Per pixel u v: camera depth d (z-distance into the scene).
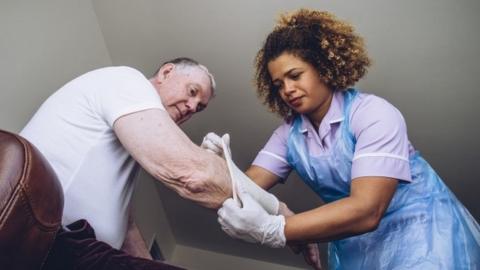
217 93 1.50
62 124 0.69
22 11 1.09
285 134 1.08
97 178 0.68
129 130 0.63
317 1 1.20
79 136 0.68
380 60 1.26
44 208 0.46
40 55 1.14
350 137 0.91
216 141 0.79
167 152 0.61
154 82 0.93
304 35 0.91
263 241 0.71
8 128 1.01
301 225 0.71
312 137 0.99
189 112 0.93
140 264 0.54
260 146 1.66
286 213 0.82
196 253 2.37
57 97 0.73
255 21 1.28
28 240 0.44
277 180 1.08
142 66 1.50
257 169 1.07
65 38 1.25
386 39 1.21
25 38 1.09
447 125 1.37
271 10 1.24
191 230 2.23
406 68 1.26
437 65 1.22
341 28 0.94
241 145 1.68
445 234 0.83
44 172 0.47
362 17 1.19
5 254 0.41
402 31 1.18
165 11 1.34
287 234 0.71
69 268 0.53
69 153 0.67
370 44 1.23
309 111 0.96
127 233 0.97
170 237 2.25
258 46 1.33
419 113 1.37
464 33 1.13
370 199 0.75
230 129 1.63
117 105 0.65
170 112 0.92
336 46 0.92
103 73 0.73
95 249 0.55
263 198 0.75
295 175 1.70
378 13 1.17
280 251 2.18
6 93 1.02
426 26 1.15
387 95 1.35
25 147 0.46
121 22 1.40
